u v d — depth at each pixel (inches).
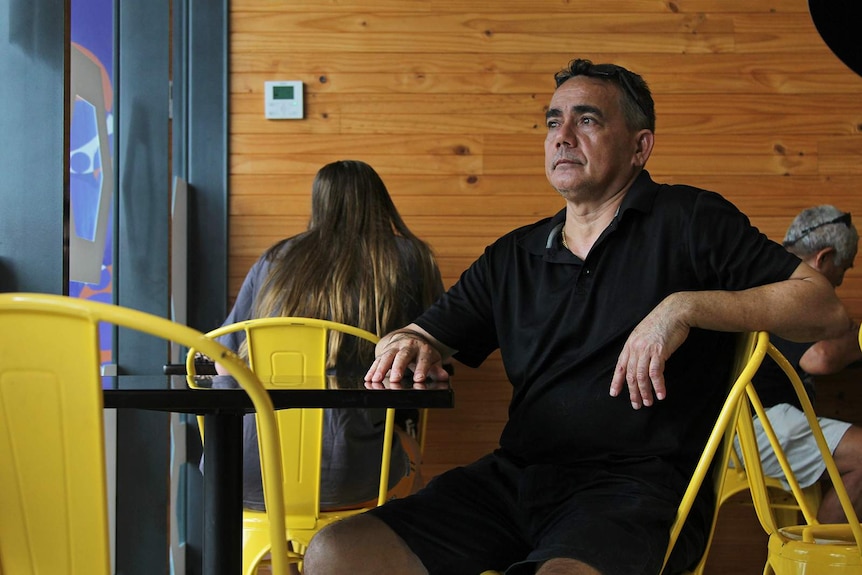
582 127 71.3
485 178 134.6
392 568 60.0
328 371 89.3
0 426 41.5
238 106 134.8
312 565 60.2
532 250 71.0
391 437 81.5
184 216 129.6
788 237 117.6
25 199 68.6
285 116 134.5
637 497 59.2
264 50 135.2
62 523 41.4
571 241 72.2
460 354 74.5
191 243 132.4
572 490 62.7
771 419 102.0
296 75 135.3
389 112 135.0
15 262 68.4
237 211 134.6
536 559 54.1
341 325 81.2
